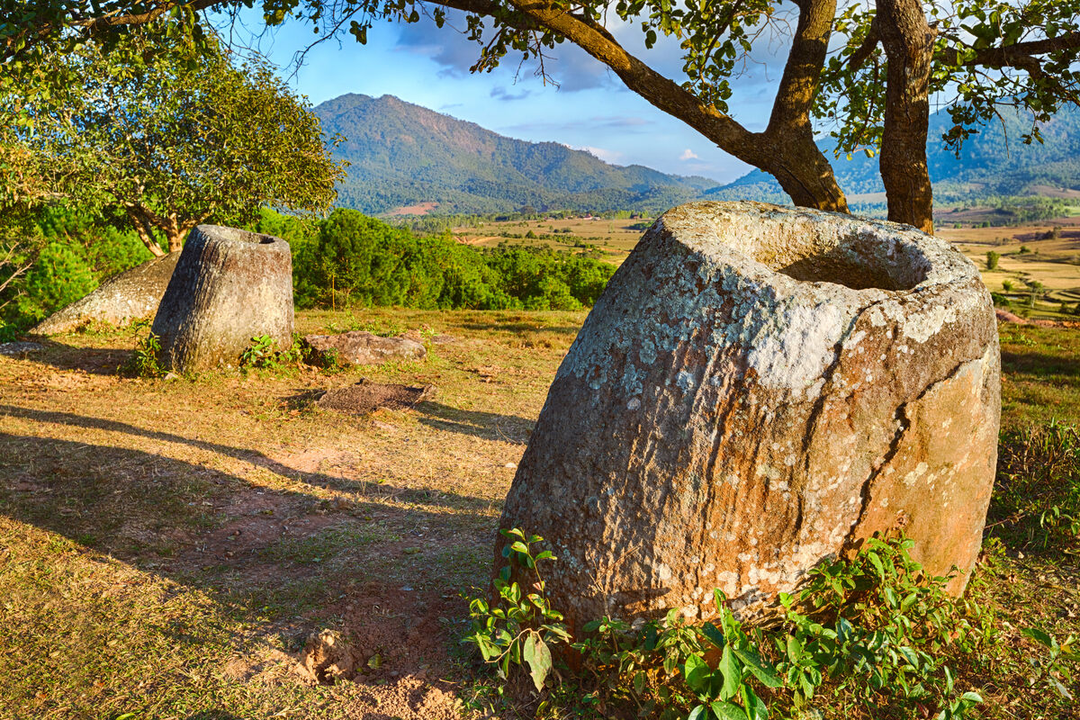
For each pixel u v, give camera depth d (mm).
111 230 19094
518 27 4773
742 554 2584
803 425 2531
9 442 5852
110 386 8633
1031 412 8508
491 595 3094
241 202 13789
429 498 5391
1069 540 4355
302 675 2895
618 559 2639
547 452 2887
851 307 2570
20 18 4281
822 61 4254
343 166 15242
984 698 2777
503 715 2645
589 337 2945
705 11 4559
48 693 2740
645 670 2693
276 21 4680
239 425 7176
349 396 8578
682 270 2754
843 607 2736
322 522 4727
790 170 4305
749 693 2240
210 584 3693
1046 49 4191
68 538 4156
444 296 27141
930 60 3922
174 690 2764
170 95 13156
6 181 11812
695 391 2590
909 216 4203
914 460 2682
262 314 9672
